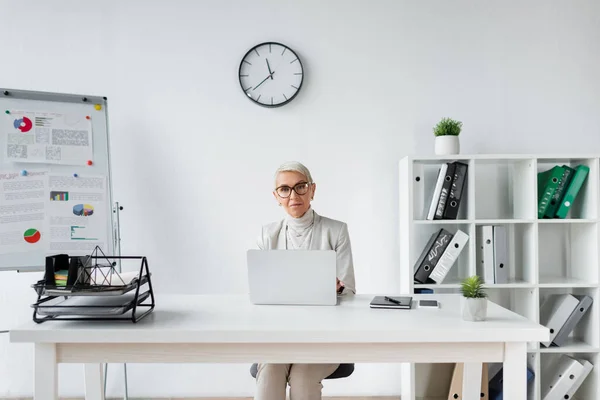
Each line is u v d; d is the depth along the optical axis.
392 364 3.24
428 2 3.24
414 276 2.96
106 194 2.85
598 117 3.23
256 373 2.12
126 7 3.22
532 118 3.24
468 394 2.21
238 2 3.23
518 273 3.13
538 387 2.83
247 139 3.24
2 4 3.18
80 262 1.78
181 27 3.23
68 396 3.19
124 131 3.21
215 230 3.23
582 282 2.89
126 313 1.84
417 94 3.24
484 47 3.24
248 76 3.22
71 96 2.84
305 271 1.97
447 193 2.91
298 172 2.38
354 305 1.99
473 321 1.72
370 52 3.24
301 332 1.61
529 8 3.24
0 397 3.16
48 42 3.19
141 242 3.22
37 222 2.71
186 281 3.23
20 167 2.71
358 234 3.24
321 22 3.24
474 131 3.24
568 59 3.24
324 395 3.25
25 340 1.63
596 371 2.87
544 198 2.93
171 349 1.68
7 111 2.72
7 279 3.17
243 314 1.84
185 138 3.23
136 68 3.22
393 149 3.24
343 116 3.24
